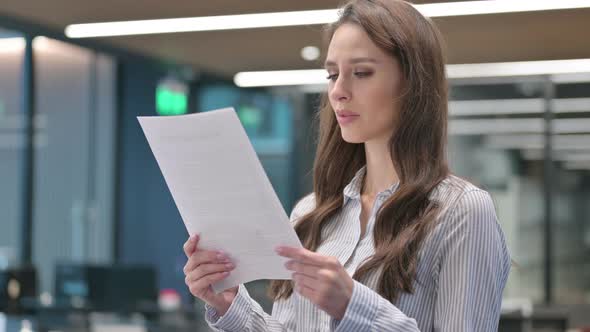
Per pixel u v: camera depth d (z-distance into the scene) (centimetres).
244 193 156
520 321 531
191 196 164
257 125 1066
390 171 179
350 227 184
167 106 1038
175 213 1031
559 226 940
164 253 1031
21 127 920
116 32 691
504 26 664
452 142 966
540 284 941
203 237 167
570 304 926
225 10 604
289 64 853
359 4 173
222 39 725
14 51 919
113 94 1016
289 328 184
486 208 166
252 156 151
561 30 682
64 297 739
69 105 971
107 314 677
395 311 155
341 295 152
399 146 170
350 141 173
